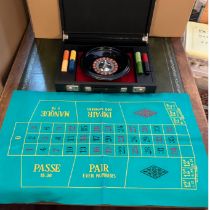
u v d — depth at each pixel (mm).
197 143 685
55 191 602
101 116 734
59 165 634
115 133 698
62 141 676
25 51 918
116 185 610
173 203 596
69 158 646
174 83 838
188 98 793
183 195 604
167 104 773
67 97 779
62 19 868
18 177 614
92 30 901
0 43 800
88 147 667
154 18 940
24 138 678
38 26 937
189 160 654
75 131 698
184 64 903
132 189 607
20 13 939
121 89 782
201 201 599
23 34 985
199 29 1079
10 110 739
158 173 630
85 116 733
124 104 768
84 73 793
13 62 895
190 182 620
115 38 889
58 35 965
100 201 593
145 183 615
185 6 905
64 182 611
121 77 790
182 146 678
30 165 632
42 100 769
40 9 885
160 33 992
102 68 806
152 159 652
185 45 1015
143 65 819
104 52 849
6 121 712
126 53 870
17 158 642
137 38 890
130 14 860
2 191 601
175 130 710
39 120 719
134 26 890
